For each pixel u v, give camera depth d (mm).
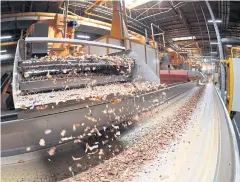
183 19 9422
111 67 2326
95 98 1369
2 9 6691
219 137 1184
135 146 1341
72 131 1208
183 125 1747
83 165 1075
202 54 20938
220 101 2725
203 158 972
